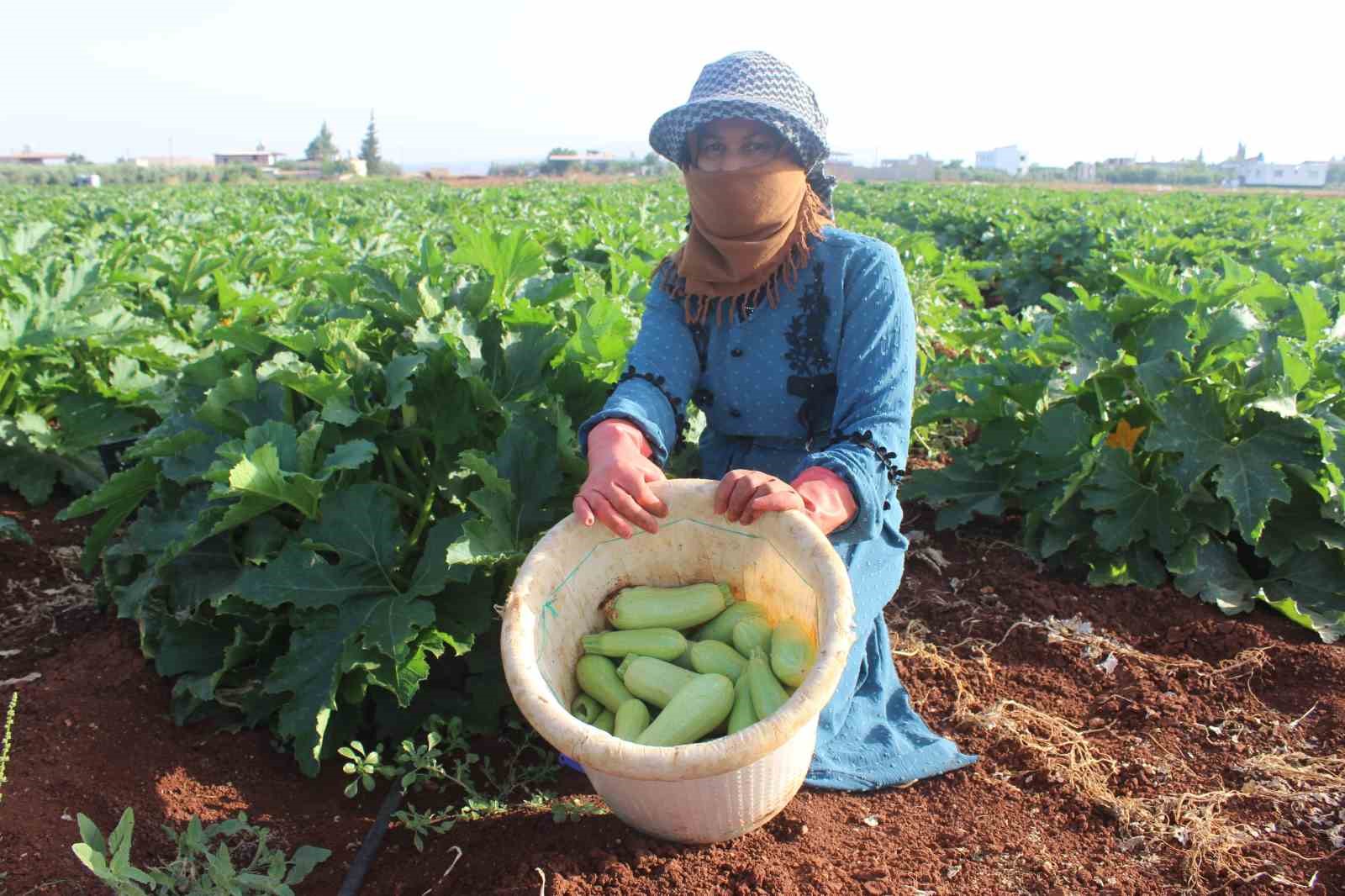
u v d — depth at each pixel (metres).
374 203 21.97
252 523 3.28
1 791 2.85
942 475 4.87
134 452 3.44
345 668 2.88
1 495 5.33
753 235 2.63
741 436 3.04
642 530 2.55
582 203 19.36
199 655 3.30
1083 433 4.38
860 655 2.90
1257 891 2.56
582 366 3.74
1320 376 4.27
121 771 3.04
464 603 3.14
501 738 3.24
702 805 2.27
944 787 2.98
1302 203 26.77
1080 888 2.58
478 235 4.51
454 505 3.51
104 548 4.08
